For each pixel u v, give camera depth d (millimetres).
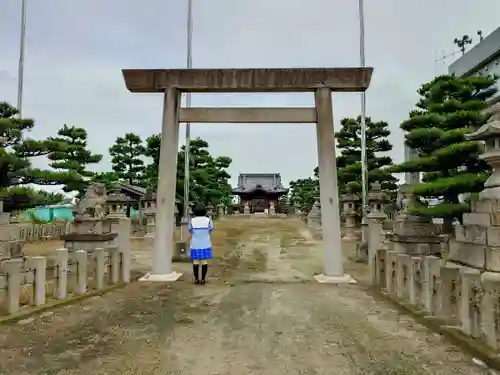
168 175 10109
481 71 28312
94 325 5762
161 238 10070
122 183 32562
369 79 9961
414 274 6691
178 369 4176
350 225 23047
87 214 12359
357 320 6078
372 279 9172
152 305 7074
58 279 7098
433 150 15812
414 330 5535
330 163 9953
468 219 6988
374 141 24047
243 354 4625
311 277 10617
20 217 26391
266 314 6469
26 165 16750
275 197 72000
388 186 23891
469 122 14914
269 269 12180
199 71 10039
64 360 4410
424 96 18406
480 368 4168
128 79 10180
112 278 8875
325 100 10016
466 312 4961
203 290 8523
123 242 9445
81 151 24094
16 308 6109
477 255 6500
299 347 4867
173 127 10133
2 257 7262
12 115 18266
